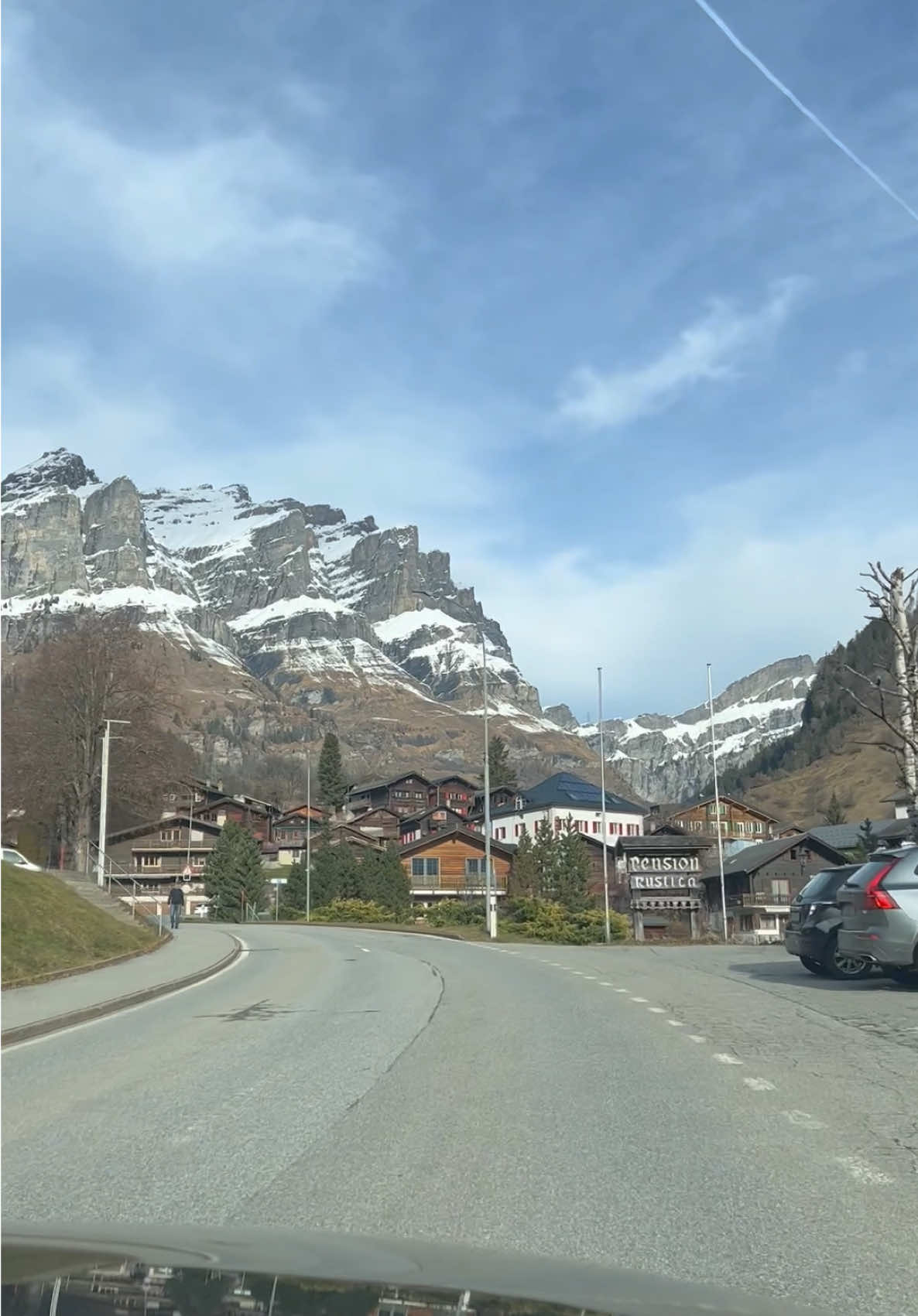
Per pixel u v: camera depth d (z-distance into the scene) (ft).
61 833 215.31
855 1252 17.03
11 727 198.39
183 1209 19.61
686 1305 9.86
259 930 166.61
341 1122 27.32
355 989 63.87
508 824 384.68
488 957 93.09
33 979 68.85
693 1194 20.38
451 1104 29.27
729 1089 30.71
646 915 219.00
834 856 230.89
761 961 79.41
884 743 84.33
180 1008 56.80
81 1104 30.58
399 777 443.32
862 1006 48.96
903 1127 25.86
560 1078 32.78
